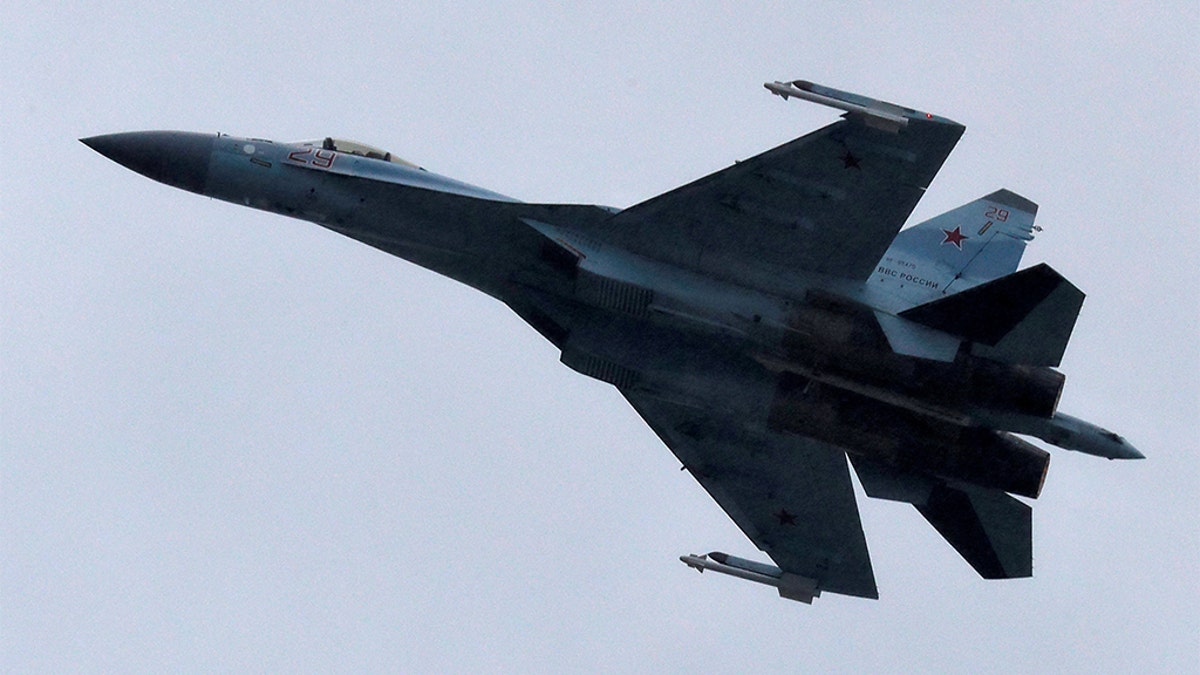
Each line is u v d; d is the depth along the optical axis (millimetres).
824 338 85062
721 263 85438
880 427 88500
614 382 88812
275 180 87250
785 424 89062
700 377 87875
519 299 87750
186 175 87562
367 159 87562
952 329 84500
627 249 85688
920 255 93875
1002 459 88938
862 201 81812
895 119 77875
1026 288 81688
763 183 82062
